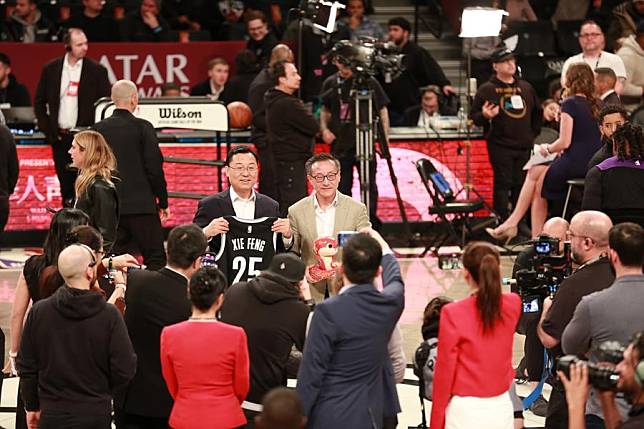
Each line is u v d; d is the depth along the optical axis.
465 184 18.05
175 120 16.62
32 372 8.44
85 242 9.15
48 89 18.06
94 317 8.24
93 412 8.28
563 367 7.14
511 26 22.44
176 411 7.87
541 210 16.33
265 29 20.62
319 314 7.75
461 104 20.50
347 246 7.82
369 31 20.86
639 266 8.01
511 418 8.08
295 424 5.66
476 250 8.01
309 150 17.31
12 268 17.14
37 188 18.66
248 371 8.00
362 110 17.00
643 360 6.53
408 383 11.88
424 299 15.00
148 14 21.45
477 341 7.92
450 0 24.50
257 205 10.76
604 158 12.35
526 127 18.09
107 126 13.45
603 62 17.22
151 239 13.74
